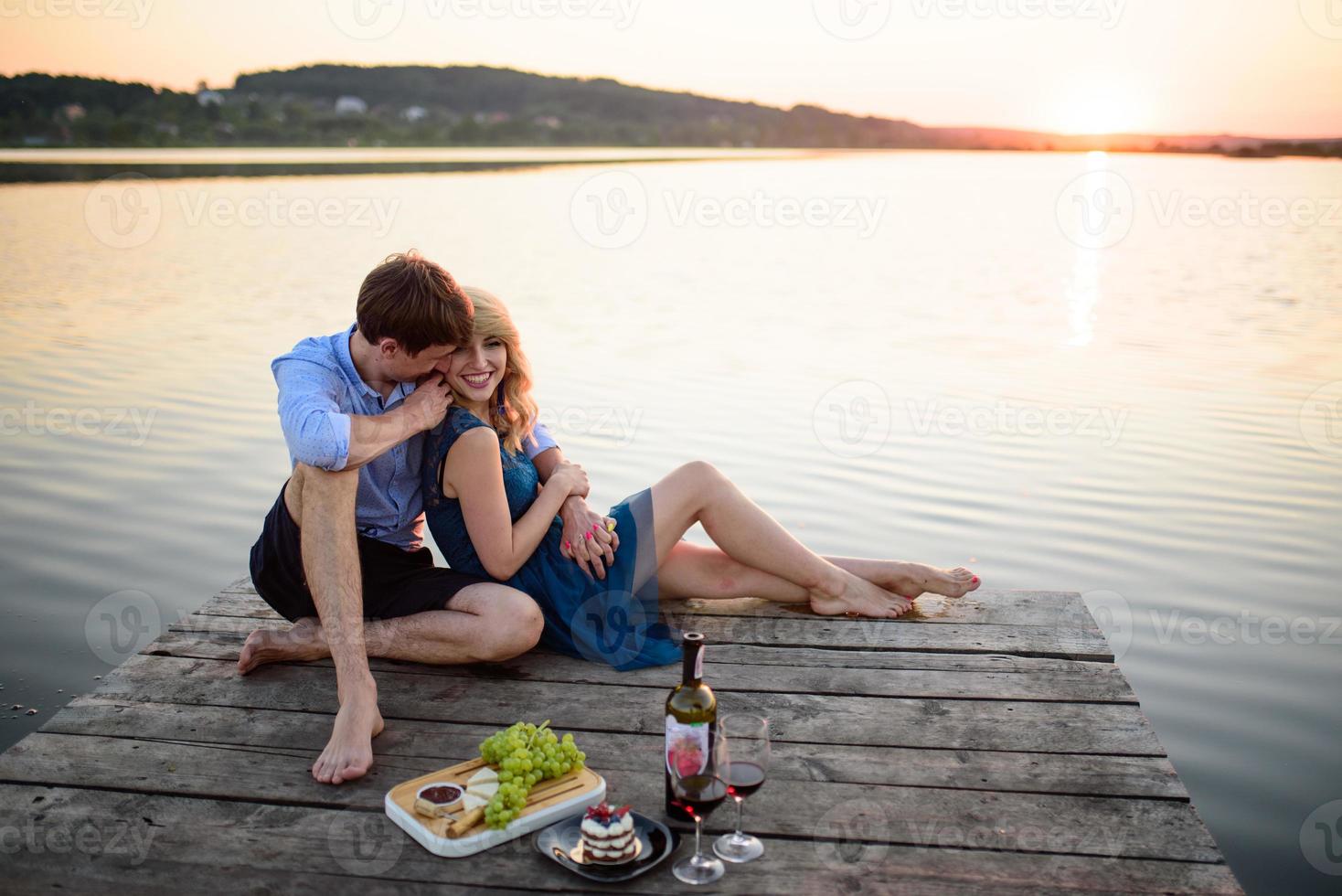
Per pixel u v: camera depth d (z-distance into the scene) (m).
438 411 2.58
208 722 2.49
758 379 8.29
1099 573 4.53
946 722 2.50
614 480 5.77
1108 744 2.40
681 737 1.96
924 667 2.79
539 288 13.67
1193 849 2.01
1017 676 2.75
